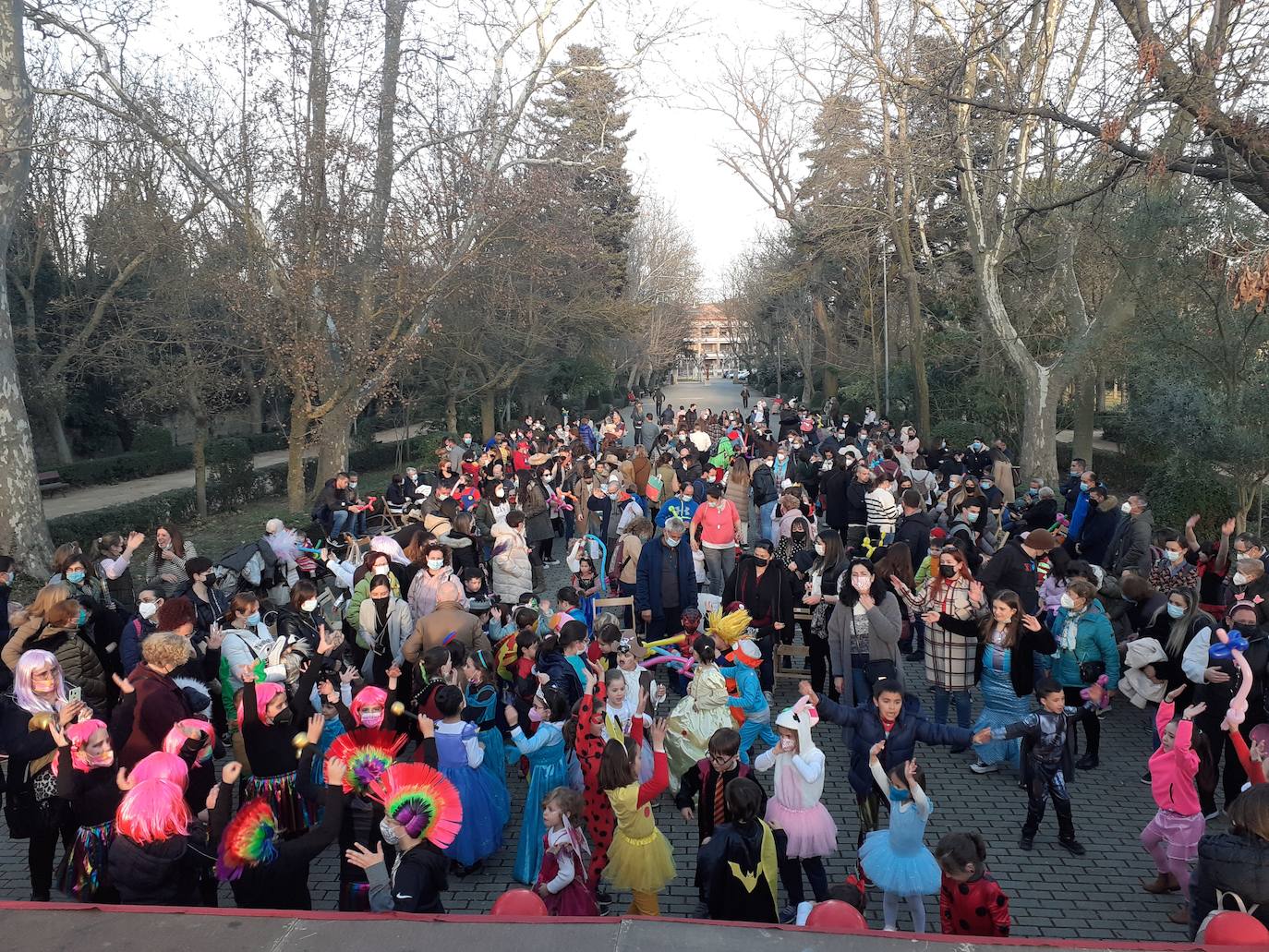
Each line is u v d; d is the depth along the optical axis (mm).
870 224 33656
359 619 8742
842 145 32625
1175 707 7867
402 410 37312
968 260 36938
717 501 12625
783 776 5887
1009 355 24734
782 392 84125
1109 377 27812
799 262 52531
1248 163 11617
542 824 6477
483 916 2629
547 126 26328
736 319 90062
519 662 7836
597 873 6180
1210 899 4164
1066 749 6902
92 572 9148
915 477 18844
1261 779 5992
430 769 4875
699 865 5051
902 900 6234
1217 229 15648
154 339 27703
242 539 20203
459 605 8453
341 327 20797
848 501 16453
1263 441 15391
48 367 32875
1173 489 17344
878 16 24250
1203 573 10336
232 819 4672
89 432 38531
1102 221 18062
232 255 22172
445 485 18656
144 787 4332
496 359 38906
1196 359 17172
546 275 26125
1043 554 9836
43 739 5598
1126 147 12281
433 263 21344
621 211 50969
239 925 2621
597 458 21359
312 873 6824
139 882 4273
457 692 6492
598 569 12430
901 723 6441
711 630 8219
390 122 20453
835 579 9500
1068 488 16938
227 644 7250
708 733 7434
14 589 15320
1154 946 2549
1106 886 6434
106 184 28438
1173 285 17000
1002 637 7934
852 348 51844
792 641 11117
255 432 47156
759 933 2508
